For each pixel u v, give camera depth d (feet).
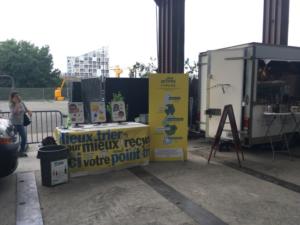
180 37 30.81
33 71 173.58
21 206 14.33
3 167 15.98
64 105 87.92
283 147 25.84
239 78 23.04
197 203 14.60
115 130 19.39
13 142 16.74
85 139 18.48
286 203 14.58
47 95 122.93
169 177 18.42
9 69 171.01
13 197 15.40
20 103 23.82
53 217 13.23
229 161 22.12
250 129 22.89
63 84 118.32
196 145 27.68
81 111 20.29
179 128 21.83
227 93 23.89
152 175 18.80
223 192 15.99
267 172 19.47
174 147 21.95
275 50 23.47
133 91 30.83
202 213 13.53
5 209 14.02
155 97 21.40
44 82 177.47
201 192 15.99
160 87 21.35
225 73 23.86
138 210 13.85
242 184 17.21
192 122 30.17
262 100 23.40
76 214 13.51
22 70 171.32
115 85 30.25
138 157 20.53
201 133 27.99
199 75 27.14
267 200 14.96
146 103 31.32
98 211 13.79
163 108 21.53
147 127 20.72
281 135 24.91
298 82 25.73
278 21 31.07
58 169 16.94
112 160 19.45
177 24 30.63
